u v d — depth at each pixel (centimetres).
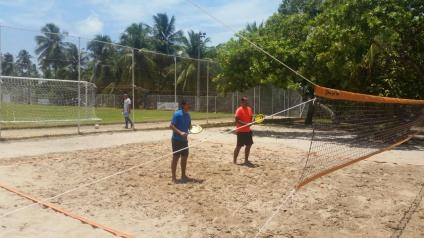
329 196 830
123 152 1313
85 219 662
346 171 1072
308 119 2903
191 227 643
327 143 796
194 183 902
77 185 870
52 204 732
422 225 675
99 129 2156
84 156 1221
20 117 2097
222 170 1042
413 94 2214
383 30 1728
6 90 2194
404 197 838
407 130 945
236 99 3338
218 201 776
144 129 2197
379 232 642
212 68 3067
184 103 909
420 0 1812
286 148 1503
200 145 1512
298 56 2209
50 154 1255
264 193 835
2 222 635
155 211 714
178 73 3003
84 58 2717
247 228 643
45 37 2495
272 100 3488
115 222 656
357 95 529
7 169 1005
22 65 2481
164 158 1198
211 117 2983
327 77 2172
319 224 670
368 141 747
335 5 1983
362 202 797
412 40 1948
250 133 1119
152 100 3247
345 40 1816
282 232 630
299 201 790
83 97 2347
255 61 2239
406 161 1269
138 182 904
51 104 2330
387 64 2252
